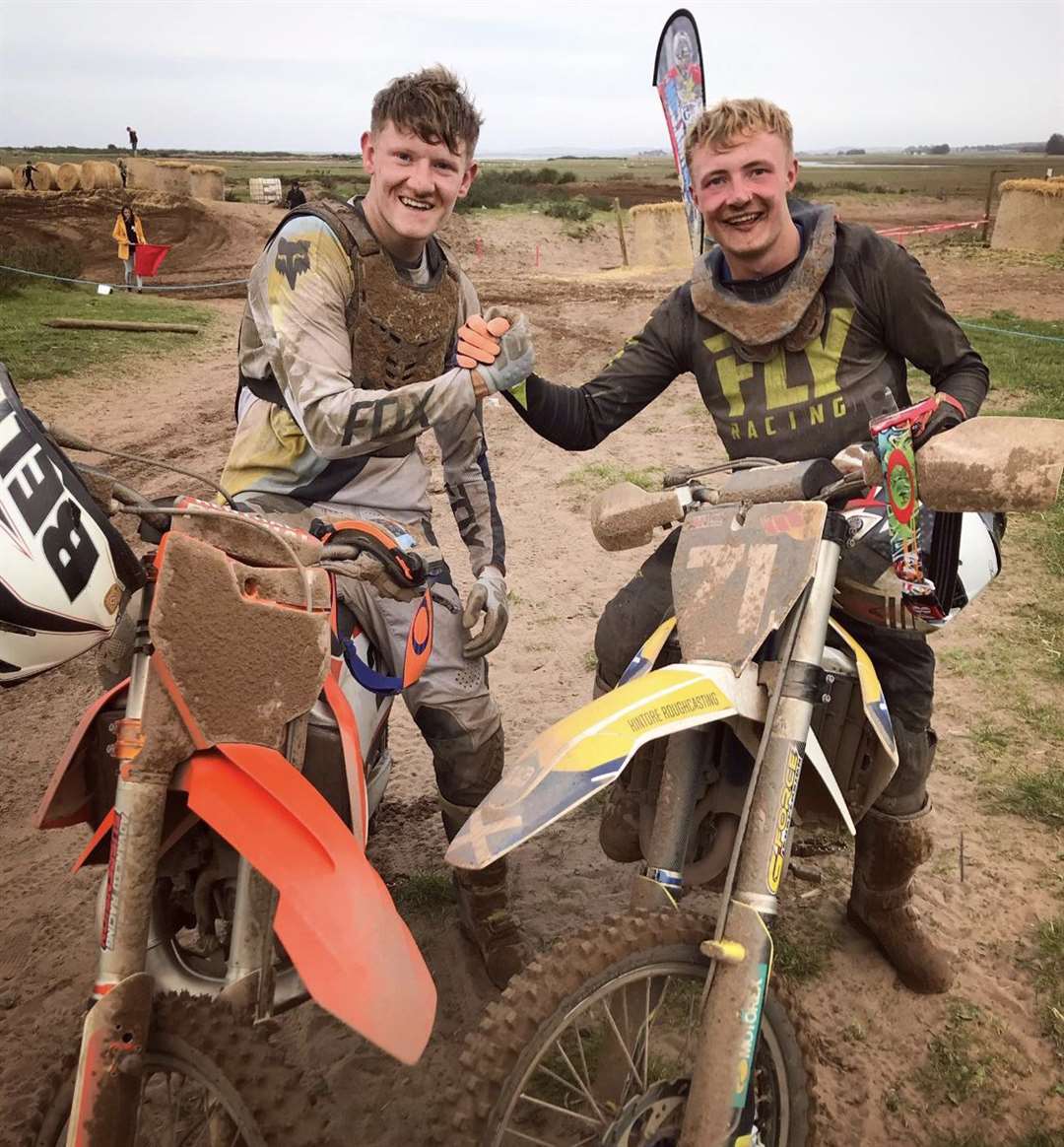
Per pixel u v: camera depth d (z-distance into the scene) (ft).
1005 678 15.64
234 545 6.67
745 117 8.11
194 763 6.41
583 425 9.56
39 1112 6.28
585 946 6.40
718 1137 6.08
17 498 5.65
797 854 10.90
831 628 7.91
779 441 8.89
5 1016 9.90
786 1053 6.67
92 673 17.58
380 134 8.34
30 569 5.63
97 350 47.19
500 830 6.26
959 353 8.51
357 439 7.87
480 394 7.86
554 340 49.52
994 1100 8.76
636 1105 6.51
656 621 8.64
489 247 121.19
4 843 12.82
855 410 8.64
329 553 7.41
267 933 6.56
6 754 15.03
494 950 9.91
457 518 10.23
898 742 8.74
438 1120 6.30
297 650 6.61
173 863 6.93
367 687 8.18
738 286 8.71
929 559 7.81
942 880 11.34
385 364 8.77
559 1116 8.25
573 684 16.21
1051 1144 8.30
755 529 7.09
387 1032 5.72
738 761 7.52
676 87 21.80
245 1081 6.14
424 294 8.77
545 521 23.63
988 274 68.18
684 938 6.57
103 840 6.75
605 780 6.30
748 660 6.65
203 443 32.24
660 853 7.01
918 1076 9.01
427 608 8.73
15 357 44.34
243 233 103.96
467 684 9.37
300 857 6.12
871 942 10.50
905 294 8.39
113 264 96.17
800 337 8.57
